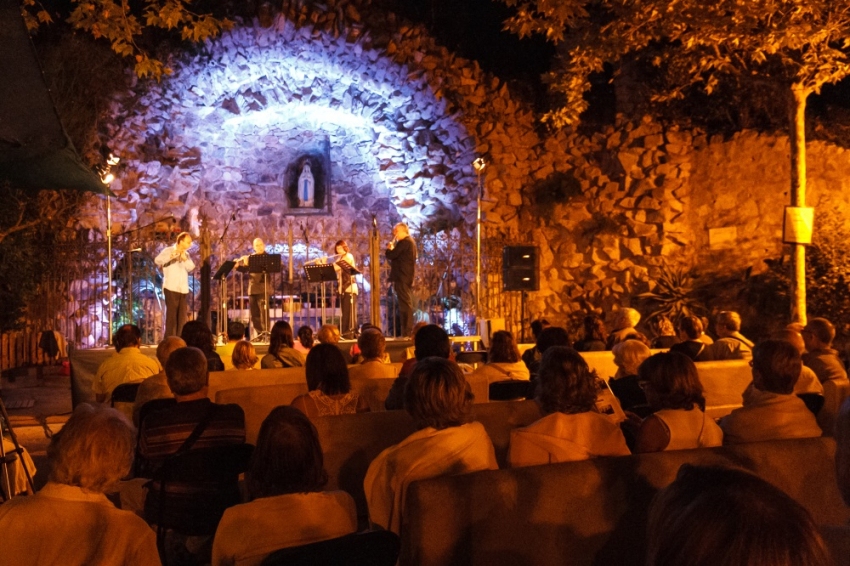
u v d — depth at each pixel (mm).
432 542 2771
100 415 2629
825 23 10523
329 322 15594
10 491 5293
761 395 4082
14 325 14266
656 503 1535
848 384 5586
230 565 2836
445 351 5848
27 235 14570
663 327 9273
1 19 5023
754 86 15211
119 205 15742
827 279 13609
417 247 15672
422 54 15422
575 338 15320
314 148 17859
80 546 2484
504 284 13719
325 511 2943
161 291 15891
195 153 16656
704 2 10375
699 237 15328
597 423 3641
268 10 15219
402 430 4508
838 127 15680
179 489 3973
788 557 1313
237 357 7414
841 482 1914
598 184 15719
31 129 5289
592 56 11430
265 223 17766
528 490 2910
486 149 15453
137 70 10586
